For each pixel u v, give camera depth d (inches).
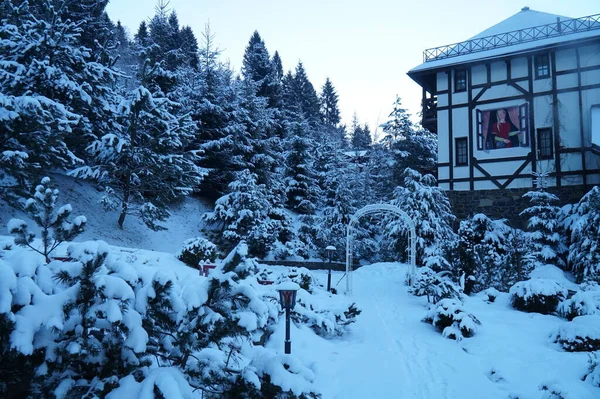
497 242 704.4
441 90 914.1
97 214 716.7
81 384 119.5
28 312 108.4
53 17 639.8
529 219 770.8
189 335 123.6
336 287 623.5
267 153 1152.2
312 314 346.9
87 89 673.6
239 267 134.0
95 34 914.7
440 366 273.0
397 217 899.4
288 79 2314.2
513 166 831.1
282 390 126.0
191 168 779.4
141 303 124.6
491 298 513.0
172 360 135.7
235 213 916.0
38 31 623.5
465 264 591.5
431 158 1125.1
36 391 117.7
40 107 466.0
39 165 500.4
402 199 897.5
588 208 674.2
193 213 985.5
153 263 460.8
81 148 711.7
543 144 818.2
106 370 123.2
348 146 2150.6
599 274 609.0
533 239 737.6
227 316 128.0
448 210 878.4
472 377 251.8
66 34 650.8
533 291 441.7
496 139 850.8
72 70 657.0
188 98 1031.6
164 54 1135.0
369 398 217.6
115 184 753.6
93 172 673.6
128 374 123.6
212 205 1076.5
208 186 1066.1
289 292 257.9
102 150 681.0
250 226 906.1
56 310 111.7
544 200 761.6
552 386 195.2
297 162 1263.5
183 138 765.9
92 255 123.0
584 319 318.7
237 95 1136.2
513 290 465.1
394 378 246.8
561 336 318.0
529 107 826.8
